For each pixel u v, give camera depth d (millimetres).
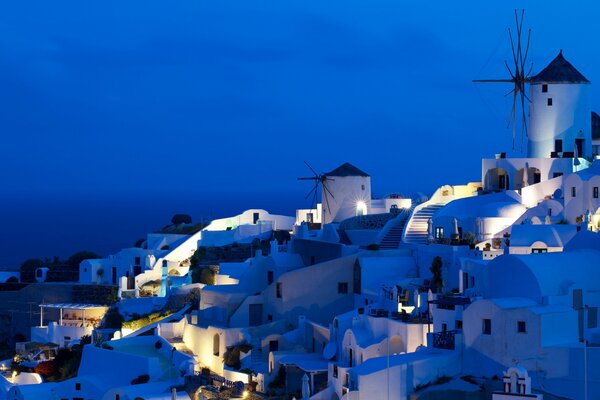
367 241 128500
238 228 156750
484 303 83875
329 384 92625
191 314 120875
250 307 117062
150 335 122750
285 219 161625
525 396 75938
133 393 105500
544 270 85375
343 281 113812
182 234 163125
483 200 116562
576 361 80688
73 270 164500
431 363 84125
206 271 138625
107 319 138625
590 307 85562
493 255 98812
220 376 105438
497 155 124312
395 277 110688
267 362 105500
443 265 105250
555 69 121188
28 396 115562
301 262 122938
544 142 120688
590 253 89062
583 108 120875
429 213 123750
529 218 108062
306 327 106312
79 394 114938
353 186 141750
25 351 135875
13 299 155625
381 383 83500
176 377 110688
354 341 93812
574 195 106875
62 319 146125
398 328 91062
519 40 123750
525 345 82000
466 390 81438
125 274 154750
